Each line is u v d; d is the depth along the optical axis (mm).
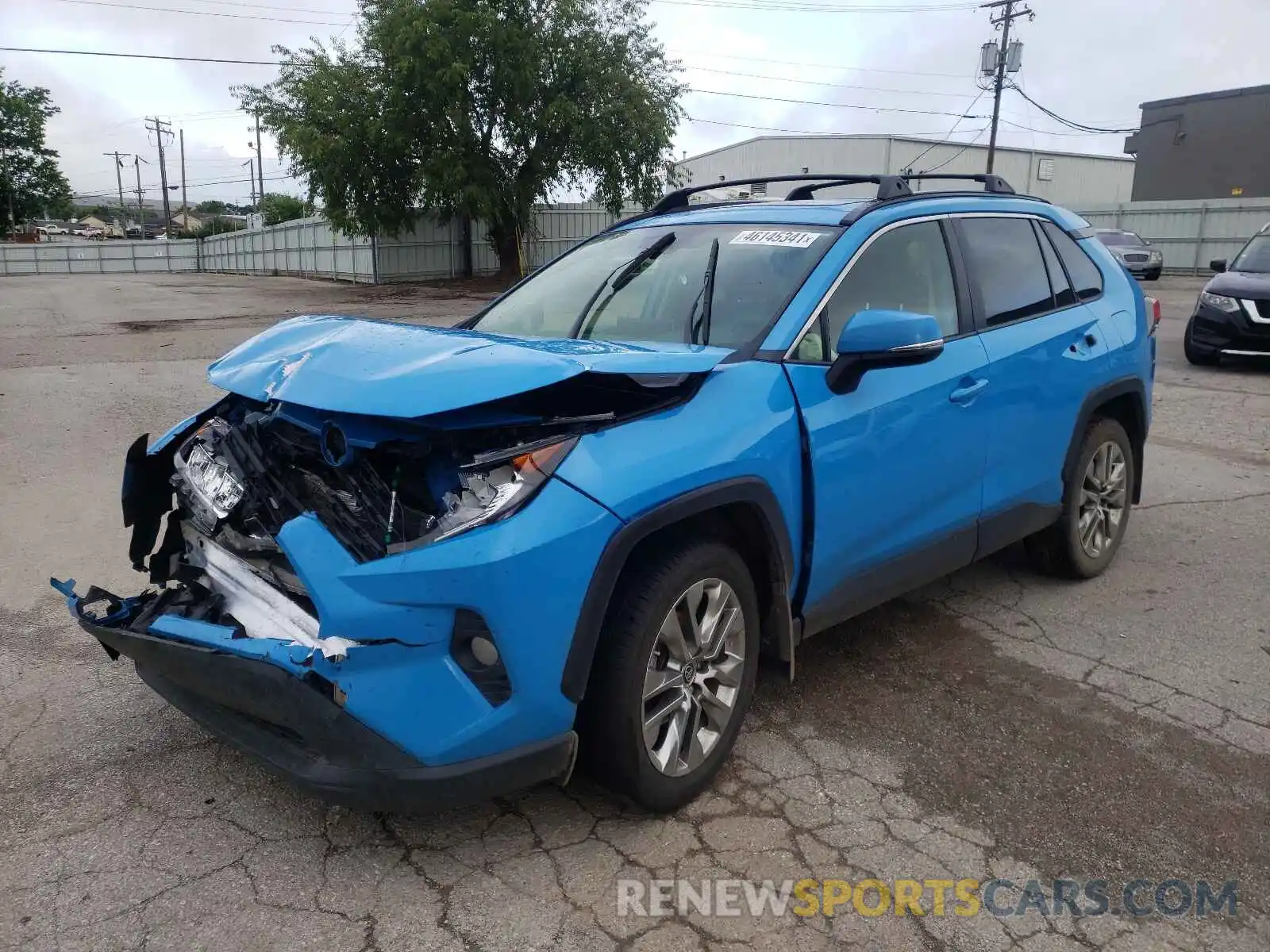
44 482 6637
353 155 27766
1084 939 2525
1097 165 47938
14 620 4418
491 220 29062
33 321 19188
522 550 2469
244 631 2713
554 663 2555
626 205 35156
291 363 2992
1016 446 4160
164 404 9383
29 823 2947
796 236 3717
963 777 3246
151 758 3305
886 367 3180
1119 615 4578
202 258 54438
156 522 3498
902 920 2578
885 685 3881
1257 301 11227
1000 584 4961
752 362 3174
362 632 2410
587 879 2713
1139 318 5004
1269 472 7148
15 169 66875
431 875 2723
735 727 3152
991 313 4109
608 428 2738
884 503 3523
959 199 4234
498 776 2549
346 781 2471
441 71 26484
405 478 2732
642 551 2861
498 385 2547
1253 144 42281
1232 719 3639
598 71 28453
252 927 2518
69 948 2436
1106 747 3434
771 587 3211
